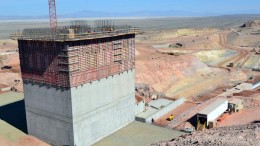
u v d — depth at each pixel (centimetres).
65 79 3569
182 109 5406
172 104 5391
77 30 3875
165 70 8344
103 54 3975
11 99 5888
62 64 3544
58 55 3553
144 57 9288
